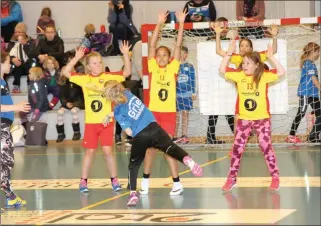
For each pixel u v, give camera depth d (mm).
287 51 14234
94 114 9320
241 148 8898
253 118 8859
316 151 12727
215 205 7941
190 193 8852
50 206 8344
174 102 9586
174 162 8742
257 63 8859
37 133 15516
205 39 14453
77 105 16141
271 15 17688
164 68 9625
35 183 10281
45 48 16953
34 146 15500
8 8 18172
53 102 16422
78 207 8203
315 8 17438
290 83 14367
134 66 16234
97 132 9367
